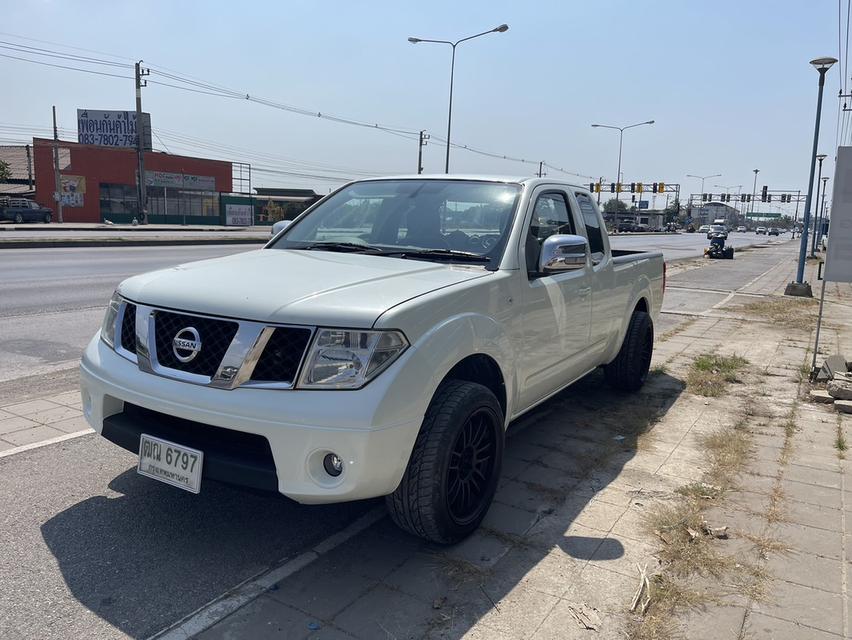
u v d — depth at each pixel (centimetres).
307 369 286
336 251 424
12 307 1014
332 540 347
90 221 5566
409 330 299
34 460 431
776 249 5100
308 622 279
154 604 288
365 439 280
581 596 302
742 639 273
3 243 2152
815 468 455
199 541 342
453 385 331
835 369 691
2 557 320
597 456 470
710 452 482
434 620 282
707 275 2248
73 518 360
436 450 309
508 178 456
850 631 280
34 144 5303
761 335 985
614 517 378
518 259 395
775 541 352
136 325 325
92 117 5800
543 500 398
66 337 811
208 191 6372
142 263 1775
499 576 316
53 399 557
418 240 422
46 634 266
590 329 499
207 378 298
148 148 5834
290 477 285
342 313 290
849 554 341
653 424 544
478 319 343
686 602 297
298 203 7500
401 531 359
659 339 942
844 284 1994
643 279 625
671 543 347
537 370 418
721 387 658
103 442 464
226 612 284
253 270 351
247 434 297
